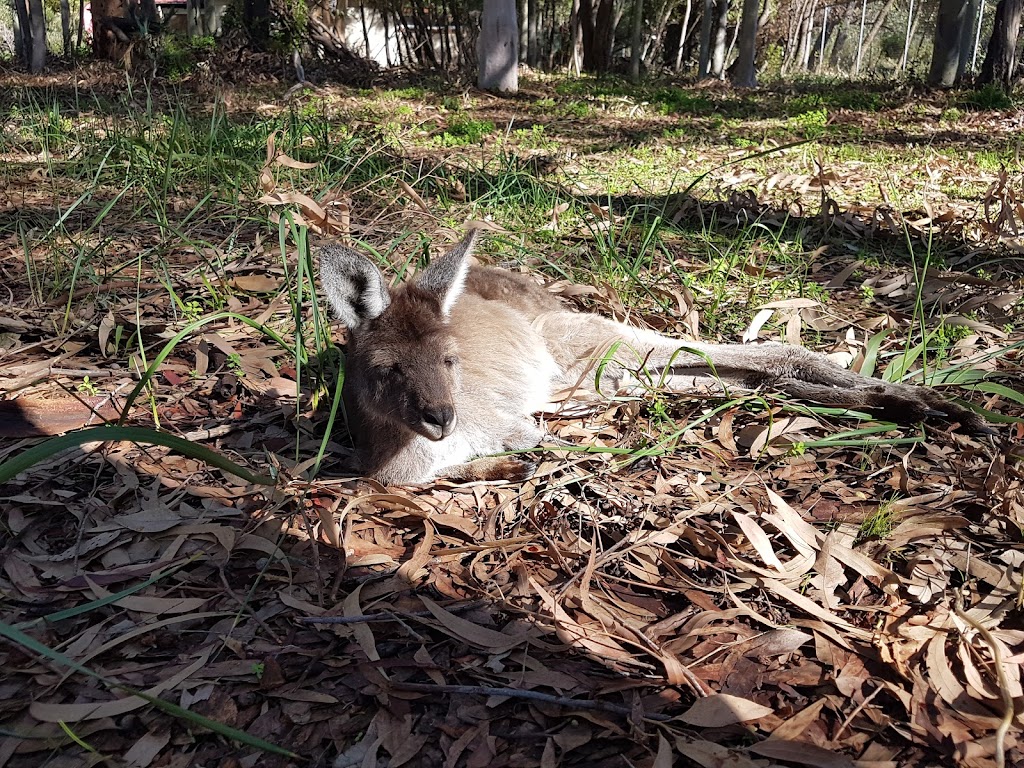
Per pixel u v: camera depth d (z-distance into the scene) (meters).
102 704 0.66
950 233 1.85
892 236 1.88
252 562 0.83
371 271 1.00
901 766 0.62
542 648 0.73
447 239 1.68
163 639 0.74
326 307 1.27
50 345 1.23
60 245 1.63
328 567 0.83
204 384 1.17
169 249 1.62
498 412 1.07
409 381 0.95
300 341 1.11
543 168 2.54
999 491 0.88
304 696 0.68
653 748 0.63
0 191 2.03
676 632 0.75
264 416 1.11
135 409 1.09
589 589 0.80
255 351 1.24
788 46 10.36
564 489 0.96
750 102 5.09
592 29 8.78
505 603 0.78
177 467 0.98
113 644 0.72
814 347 1.32
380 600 0.79
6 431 1.01
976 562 0.81
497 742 0.64
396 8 6.93
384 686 0.69
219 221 1.80
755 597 0.80
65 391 1.11
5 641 0.73
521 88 5.62
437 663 0.72
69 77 4.66
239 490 0.94
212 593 0.79
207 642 0.73
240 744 0.64
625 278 1.54
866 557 0.81
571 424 1.13
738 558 0.83
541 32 9.77
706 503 0.91
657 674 0.71
